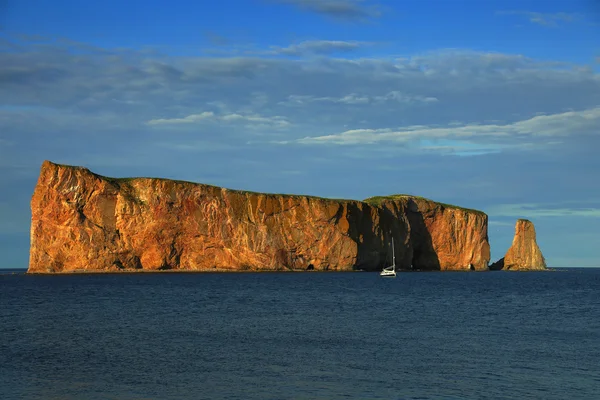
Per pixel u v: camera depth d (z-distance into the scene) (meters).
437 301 85.44
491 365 38.50
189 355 41.16
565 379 35.00
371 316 64.31
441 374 36.03
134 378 34.72
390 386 33.31
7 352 41.50
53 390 32.06
